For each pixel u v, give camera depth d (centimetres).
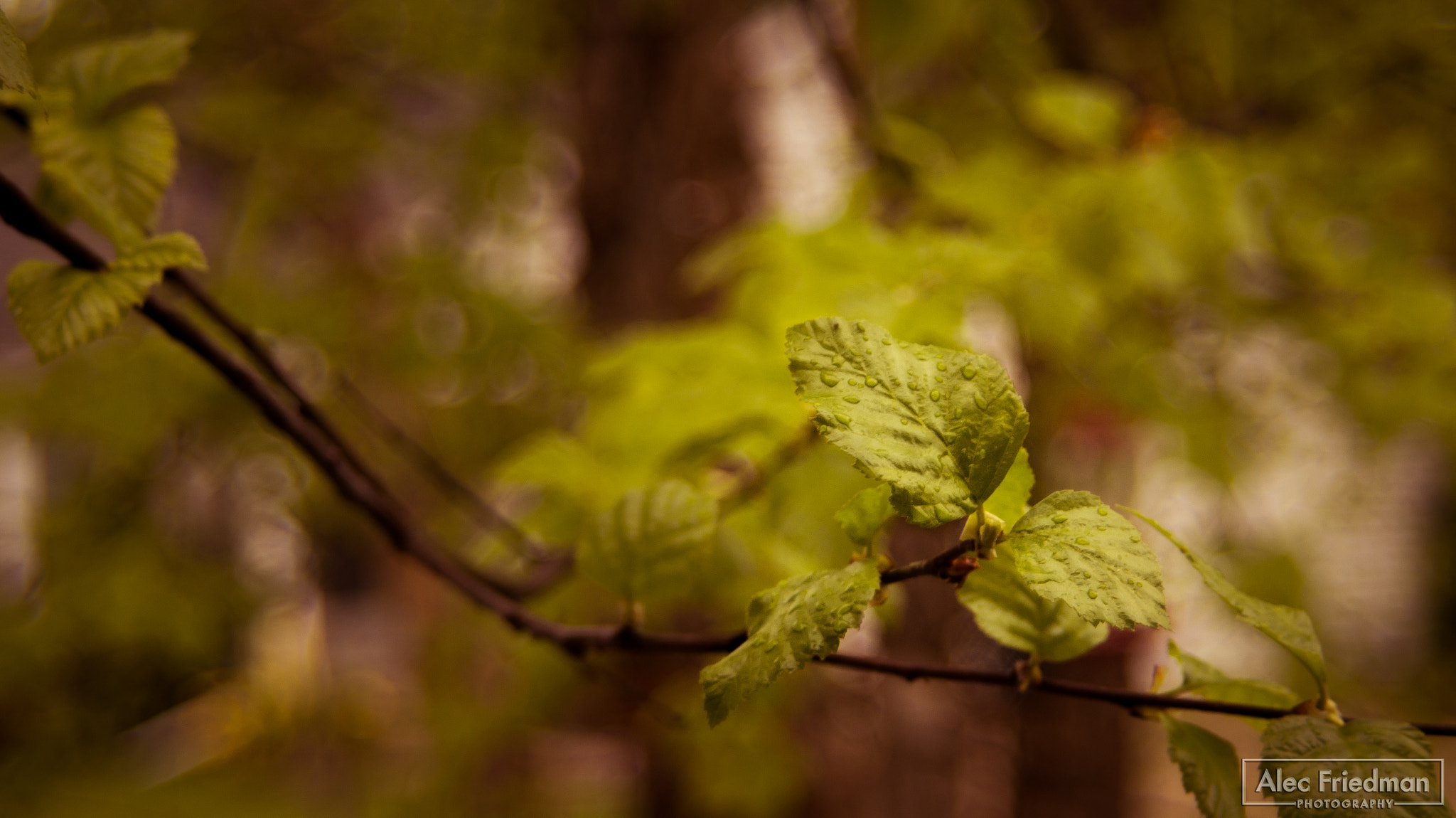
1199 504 121
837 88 114
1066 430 110
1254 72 123
